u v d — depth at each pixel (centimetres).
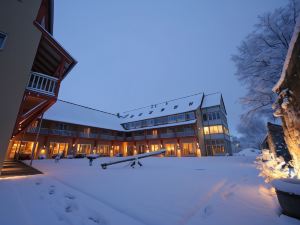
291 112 380
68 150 2544
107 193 514
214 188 562
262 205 374
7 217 323
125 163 1719
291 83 367
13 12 813
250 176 762
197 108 2933
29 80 859
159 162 1756
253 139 3831
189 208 386
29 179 698
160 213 359
